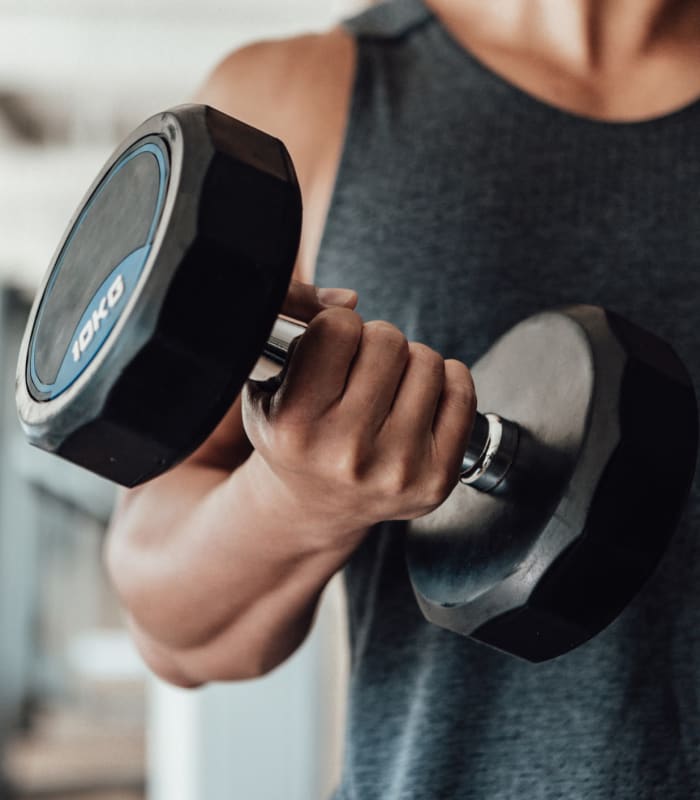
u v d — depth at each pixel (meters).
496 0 0.85
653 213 0.77
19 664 5.04
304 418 0.50
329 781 2.80
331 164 0.81
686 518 0.71
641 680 0.69
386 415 0.50
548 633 0.58
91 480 5.21
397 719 0.73
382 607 0.75
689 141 0.78
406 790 0.70
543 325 0.63
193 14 4.00
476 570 0.59
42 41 4.02
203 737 2.81
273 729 2.83
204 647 0.78
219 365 0.45
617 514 0.55
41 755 5.06
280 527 0.61
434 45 0.84
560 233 0.77
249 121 0.85
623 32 0.84
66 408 0.46
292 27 4.01
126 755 5.08
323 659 2.82
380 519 0.55
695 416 0.58
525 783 0.69
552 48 0.84
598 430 0.56
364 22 0.88
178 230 0.44
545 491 0.57
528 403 0.61
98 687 5.62
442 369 0.51
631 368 0.57
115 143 4.80
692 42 0.85
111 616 5.93
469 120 0.80
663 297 0.75
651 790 0.68
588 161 0.78
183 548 0.72
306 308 0.57
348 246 0.79
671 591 0.70
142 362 0.45
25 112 4.77
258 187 0.46
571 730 0.69
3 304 4.78
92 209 0.56
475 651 0.72
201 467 0.82
